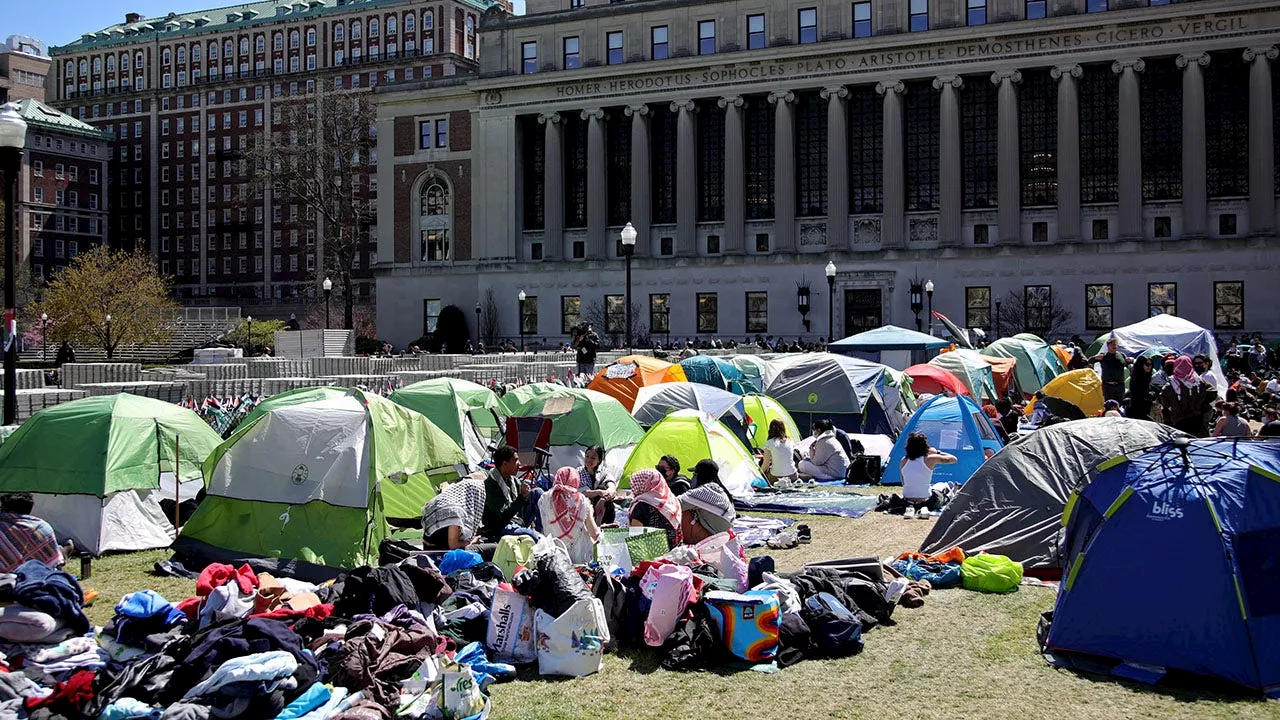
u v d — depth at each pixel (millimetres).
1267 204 63250
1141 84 67188
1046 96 69000
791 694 9344
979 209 70188
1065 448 14312
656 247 78062
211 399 25594
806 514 18531
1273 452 10266
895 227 70625
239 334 79562
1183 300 64938
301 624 9836
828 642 10414
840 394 27969
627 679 9797
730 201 74562
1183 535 9883
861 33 71812
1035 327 66750
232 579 10547
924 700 9172
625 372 28891
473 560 12266
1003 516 14125
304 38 130875
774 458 22062
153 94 138875
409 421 16312
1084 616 10227
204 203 135375
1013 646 10695
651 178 77625
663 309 76625
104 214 140125
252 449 14828
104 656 9594
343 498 14211
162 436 16000
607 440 20938
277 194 128625
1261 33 63000
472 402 23062
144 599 10031
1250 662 9383
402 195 85562
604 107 77812
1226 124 65750
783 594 10711
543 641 10031
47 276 131250
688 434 19797
